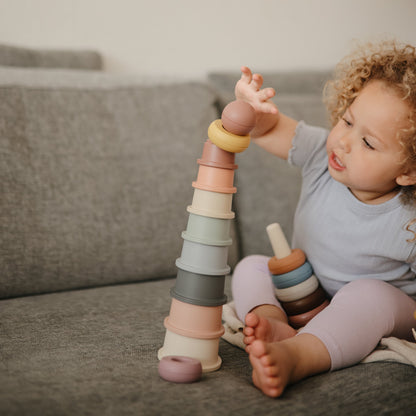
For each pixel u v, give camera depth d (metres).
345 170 1.00
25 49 1.69
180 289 0.86
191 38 2.14
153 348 0.92
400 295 1.00
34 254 1.21
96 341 0.94
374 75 1.01
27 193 1.22
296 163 1.17
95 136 1.34
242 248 1.58
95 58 1.85
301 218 1.16
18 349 0.88
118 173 1.34
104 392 0.72
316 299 1.06
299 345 0.83
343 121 1.01
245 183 1.60
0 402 0.66
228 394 0.75
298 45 2.39
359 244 1.06
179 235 1.40
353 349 0.87
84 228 1.27
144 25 2.04
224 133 0.84
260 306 1.05
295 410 0.72
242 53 2.27
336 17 2.46
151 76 1.55
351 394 0.77
